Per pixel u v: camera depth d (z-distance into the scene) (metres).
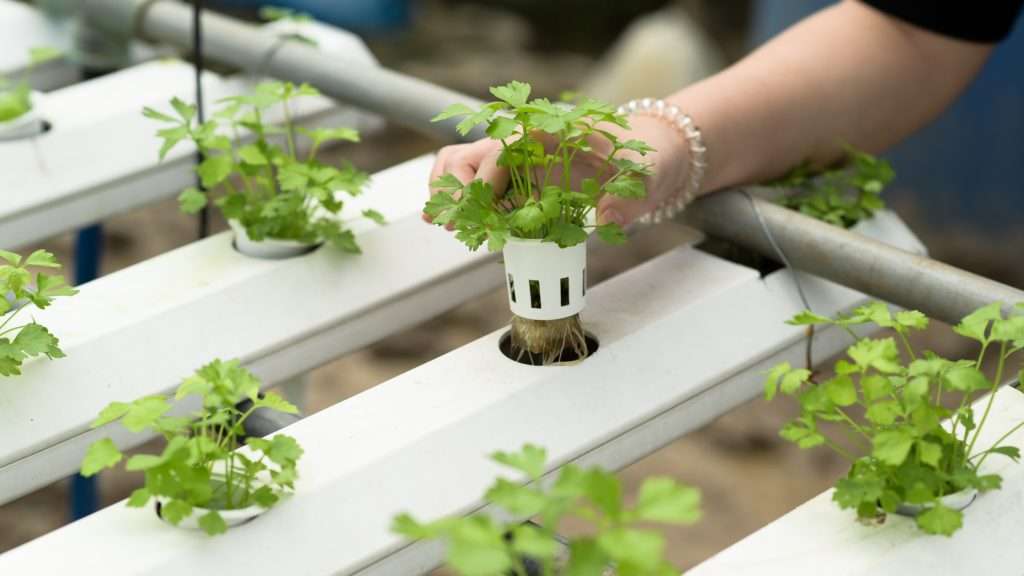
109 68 1.90
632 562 0.75
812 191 1.48
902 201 3.57
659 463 2.70
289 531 0.98
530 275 1.12
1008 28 1.53
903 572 0.94
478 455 1.06
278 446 0.98
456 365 1.15
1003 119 3.37
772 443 2.77
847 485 0.97
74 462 1.16
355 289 1.31
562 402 1.12
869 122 1.50
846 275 1.27
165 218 3.39
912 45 1.50
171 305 1.24
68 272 3.03
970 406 1.07
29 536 2.42
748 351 1.24
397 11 3.90
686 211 1.39
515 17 4.76
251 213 1.35
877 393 0.98
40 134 1.60
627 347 1.18
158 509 1.00
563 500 0.77
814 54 1.47
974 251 3.46
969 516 0.99
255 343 1.25
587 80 4.33
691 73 3.86
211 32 1.78
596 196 1.12
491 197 1.10
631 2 4.69
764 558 0.95
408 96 1.59
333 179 1.32
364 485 1.02
